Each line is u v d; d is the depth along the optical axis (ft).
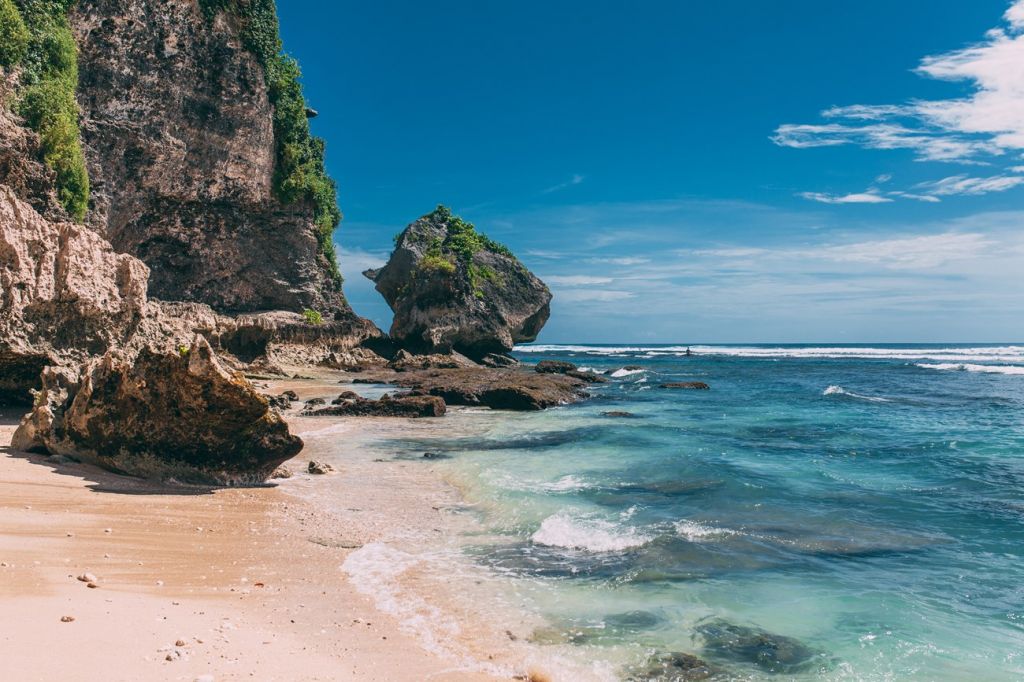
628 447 62.95
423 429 75.05
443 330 206.80
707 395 120.16
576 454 58.85
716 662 20.88
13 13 99.81
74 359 63.57
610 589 26.84
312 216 194.80
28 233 62.64
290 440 44.68
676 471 50.88
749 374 178.91
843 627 23.76
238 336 147.95
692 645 22.03
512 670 19.54
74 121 111.75
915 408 97.09
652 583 27.63
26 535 27.45
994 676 20.30
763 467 53.21
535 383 116.06
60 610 19.20
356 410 86.99
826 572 29.37
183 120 158.30
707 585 27.55
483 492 43.60
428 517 37.45
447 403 104.88
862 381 151.02
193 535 31.14
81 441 43.65
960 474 50.57
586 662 20.49
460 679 18.57
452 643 21.26
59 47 110.22
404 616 23.26
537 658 20.54
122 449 42.60
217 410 41.88
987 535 35.01
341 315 206.49
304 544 31.27
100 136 141.69
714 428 76.59
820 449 61.98
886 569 29.89
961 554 31.99
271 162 182.29
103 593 21.65
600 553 31.22
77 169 105.40
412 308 211.00
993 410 93.81
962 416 87.25
